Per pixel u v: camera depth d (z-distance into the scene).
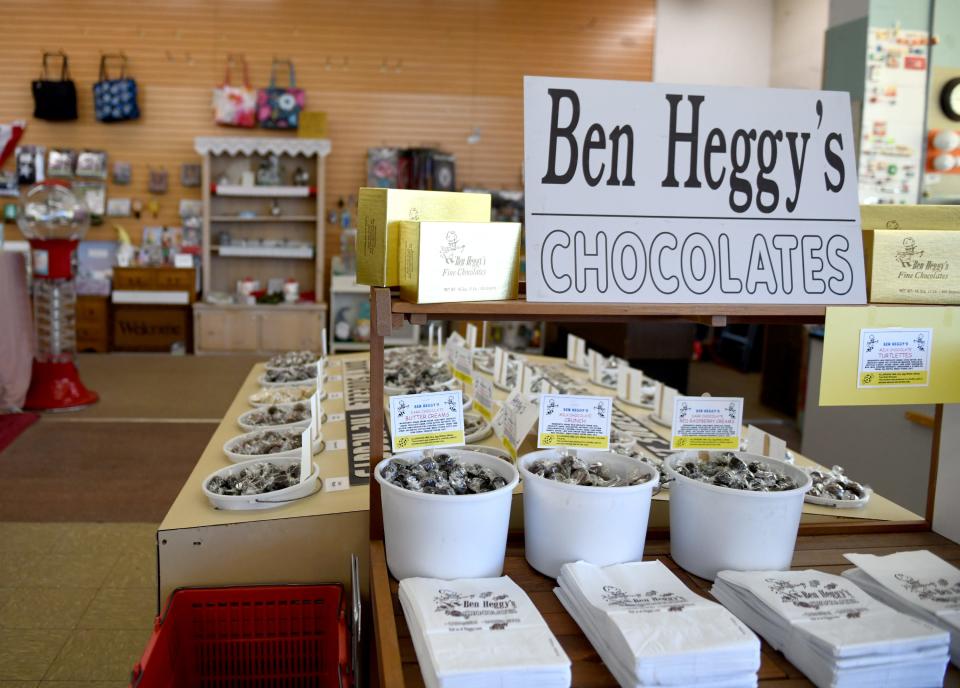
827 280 1.65
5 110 7.82
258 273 8.23
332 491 1.96
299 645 1.76
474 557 1.45
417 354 3.84
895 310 1.61
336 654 1.70
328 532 1.81
